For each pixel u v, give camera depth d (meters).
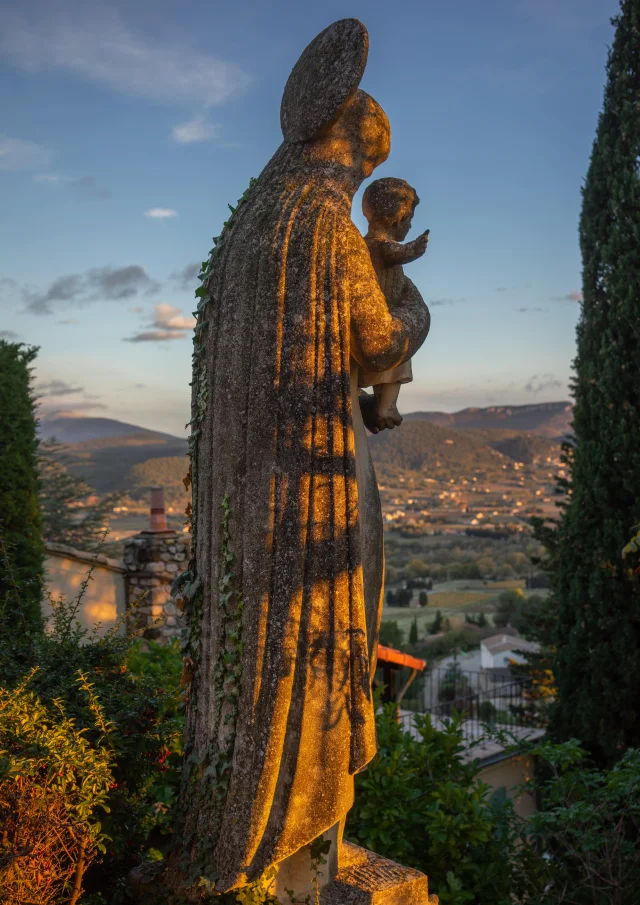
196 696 3.11
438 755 5.30
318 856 3.06
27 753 2.73
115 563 11.83
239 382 2.93
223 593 2.92
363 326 2.95
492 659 38.69
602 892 5.02
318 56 3.09
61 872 2.81
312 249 2.90
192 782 3.05
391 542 105.06
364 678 2.89
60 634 3.95
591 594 8.44
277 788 2.80
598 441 8.74
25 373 9.73
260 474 2.85
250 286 2.95
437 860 4.55
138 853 3.46
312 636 2.81
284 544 2.81
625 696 8.16
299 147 3.13
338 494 2.86
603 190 9.07
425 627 55.94
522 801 9.81
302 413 2.85
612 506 8.48
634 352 8.42
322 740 2.82
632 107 8.78
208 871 2.86
